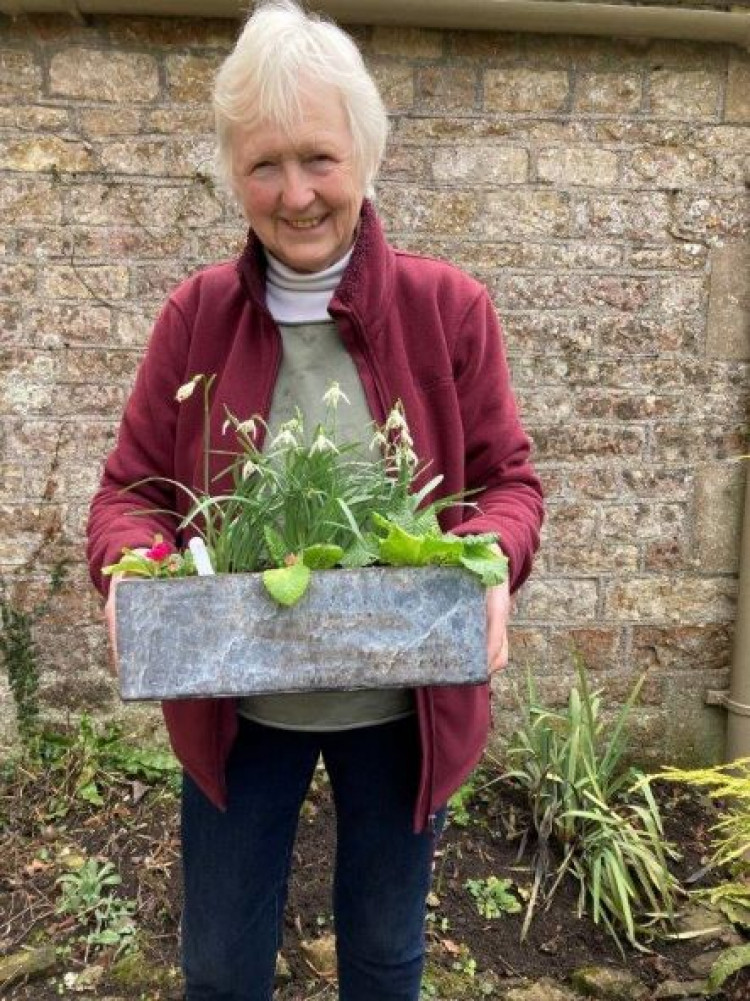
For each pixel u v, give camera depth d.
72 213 2.44
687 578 2.70
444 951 2.07
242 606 1.02
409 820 1.33
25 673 2.59
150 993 1.93
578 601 2.69
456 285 1.33
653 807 2.29
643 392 2.60
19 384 2.52
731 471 2.65
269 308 1.26
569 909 2.20
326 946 2.04
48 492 2.57
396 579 1.03
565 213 2.49
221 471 1.27
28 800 2.45
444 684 1.05
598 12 2.29
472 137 2.44
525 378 2.57
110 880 2.17
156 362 1.34
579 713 2.44
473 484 1.38
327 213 1.17
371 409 1.25
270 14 1.12
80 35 2.35
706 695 2.74
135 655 1.02
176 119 2.40
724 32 2.35
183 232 2.46
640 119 2.46
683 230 2.52
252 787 1.32
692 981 2.03
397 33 2.37
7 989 1.93
